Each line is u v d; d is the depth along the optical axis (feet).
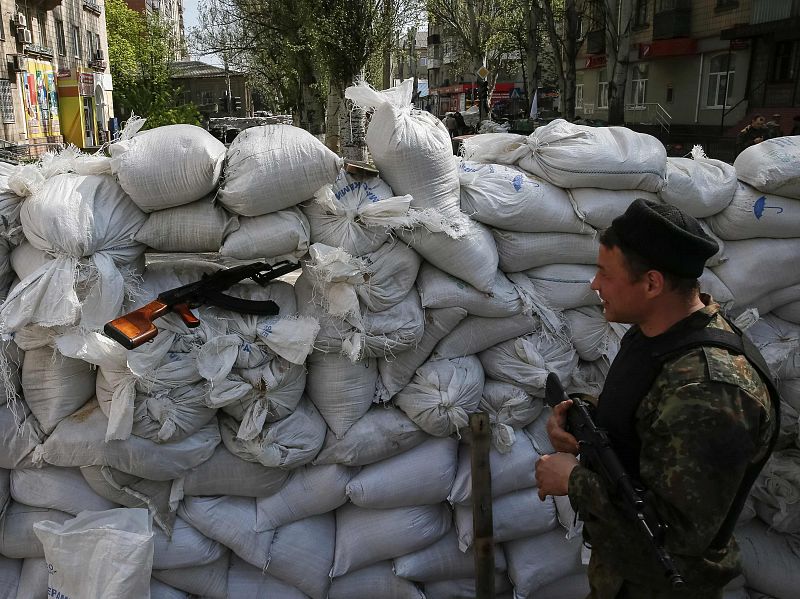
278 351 7.45
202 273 8.14
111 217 7.32
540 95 111.96
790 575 8.54
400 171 7.80
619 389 5.07
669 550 4.49
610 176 8.62
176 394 7.25
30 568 7.79
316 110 64.80
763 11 64.44
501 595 8.84
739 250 9.08
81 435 7.18
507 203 8.46
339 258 7.29
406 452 8.37
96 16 103.04
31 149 63.26
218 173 7.30
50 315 6.78
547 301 8.86
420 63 195.11
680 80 80.48
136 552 7.07
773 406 4.76
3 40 66.28
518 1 77.66
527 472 8.49
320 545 8.26
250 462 7.76
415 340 7.97
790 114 62.03
